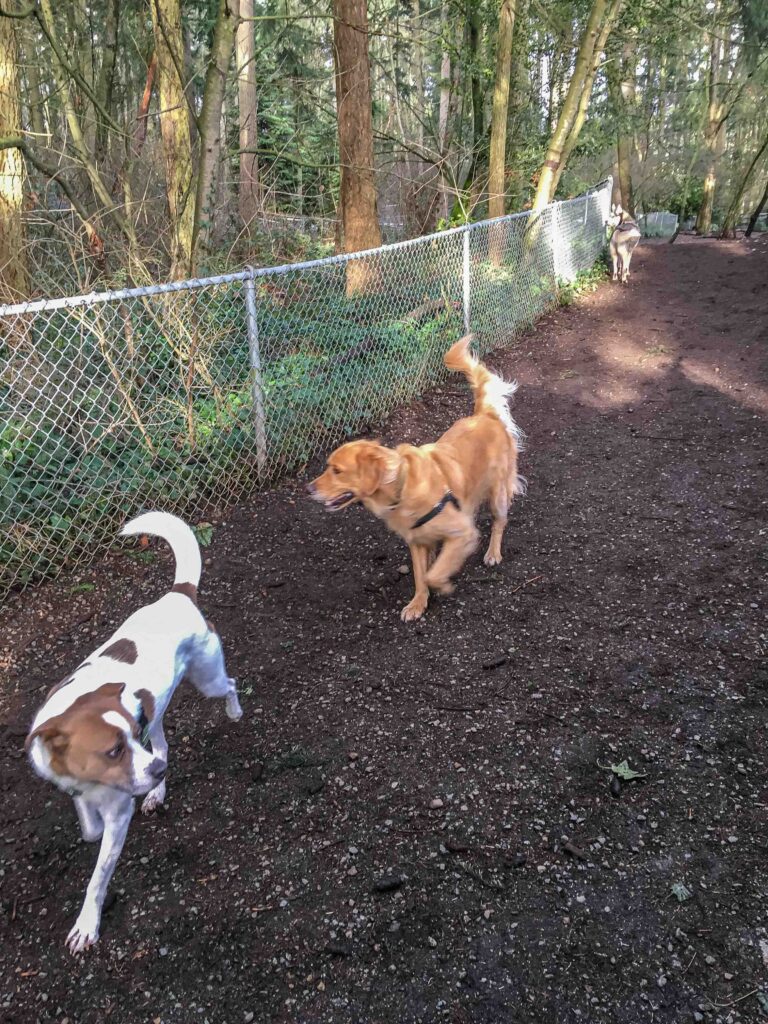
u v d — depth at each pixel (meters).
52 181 7.75
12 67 5.60
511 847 2.49
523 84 13.74
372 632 3.77
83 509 4.51
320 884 2.41
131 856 2.56
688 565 4.16
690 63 22.28
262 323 5.76
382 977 2.11
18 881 2.50
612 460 5.78
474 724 3.06
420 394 7.14
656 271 13.87
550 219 10.63
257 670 3.51
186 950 2.23
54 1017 2.07
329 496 3.61
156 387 5.00
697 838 2.46
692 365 7.97
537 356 8.64
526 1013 1.99
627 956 2.11
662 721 3.00
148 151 8.62
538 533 4.73
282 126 13.16
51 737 2.09
